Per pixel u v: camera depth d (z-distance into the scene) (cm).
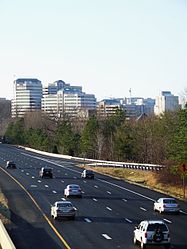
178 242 5178
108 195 9688
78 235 5597
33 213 7288
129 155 18438
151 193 10075
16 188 10612
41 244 5081
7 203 8288
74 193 9175
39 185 11262
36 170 15262
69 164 17875
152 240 4756
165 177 11469
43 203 8381
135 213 7431
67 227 6144
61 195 9531
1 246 4609
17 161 18875
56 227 6138
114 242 5178
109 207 8056
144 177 12781
